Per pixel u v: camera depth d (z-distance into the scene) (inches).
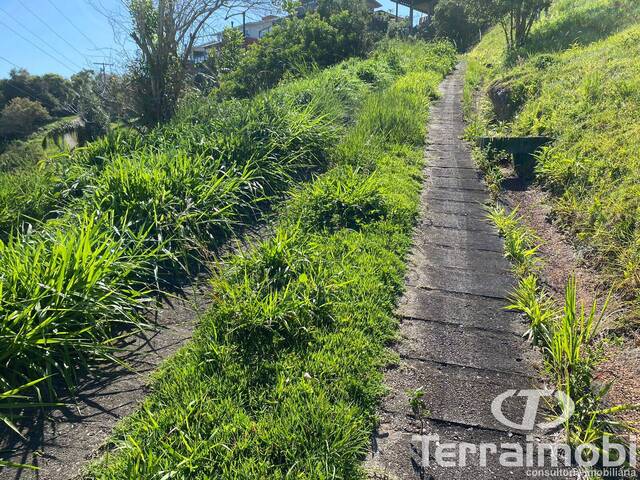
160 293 171.9
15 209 227.3
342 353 132.6
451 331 151.3
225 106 332.2
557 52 482.9
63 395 123.8
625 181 202.7
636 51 338.0
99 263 147.6
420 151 318.3
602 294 166.2
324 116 317.7
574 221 209.9
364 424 113.8
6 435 111.8
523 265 185.8
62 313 131.6
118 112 560.1
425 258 196.7
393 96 425.1
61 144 403.9
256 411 113.0
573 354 129.0
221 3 449.1
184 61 457.1
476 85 545.6
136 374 131.3
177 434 106.3
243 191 237.3
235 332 137.9
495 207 243.6
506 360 139.3
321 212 217.5
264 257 169.0
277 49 652.1
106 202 198.7
